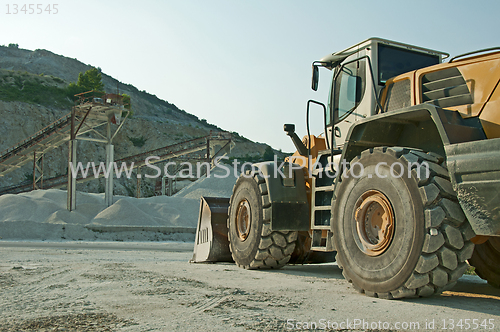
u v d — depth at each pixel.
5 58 149.12
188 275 5.72
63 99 94.81
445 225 3.78
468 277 6.76
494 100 4.17
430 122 4.68
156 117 144.38
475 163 3.64
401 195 4.09
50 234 26.92
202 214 8.89
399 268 3.99
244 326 2.88
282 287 4.80
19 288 4.48
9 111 79.12
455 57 4.71
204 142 54.19
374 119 4.69
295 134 7.08
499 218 3.50
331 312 3.42
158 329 2.77
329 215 5.69
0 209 32.78
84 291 4.25
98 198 38.44
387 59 6.10
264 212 6.72
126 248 17.95
